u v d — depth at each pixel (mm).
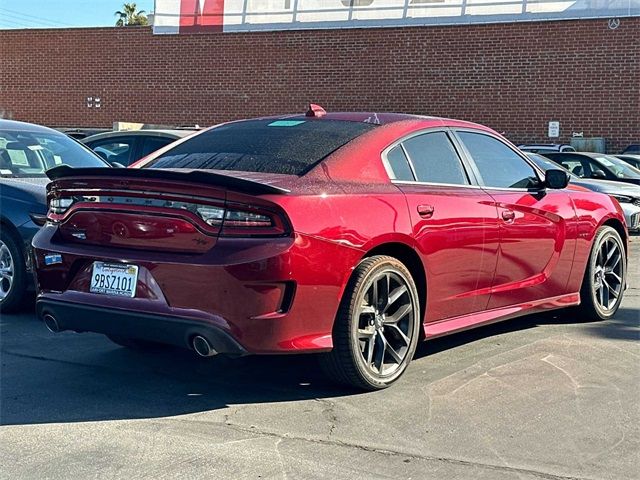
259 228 4125
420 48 18609
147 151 10188
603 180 12586
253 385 4895
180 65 21031
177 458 3764
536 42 17672
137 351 5672
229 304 4082
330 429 4145
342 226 4344
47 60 22531
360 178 4730
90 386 4875
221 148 5176
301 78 19766
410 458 3783
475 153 5648
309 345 4277
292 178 4473
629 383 4980
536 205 5844
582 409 4500
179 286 4191
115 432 4102
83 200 4637
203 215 4219
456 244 5090
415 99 18781
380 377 4711
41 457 3783
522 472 3645
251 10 20078
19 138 7711
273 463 3707
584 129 17484
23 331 6227
